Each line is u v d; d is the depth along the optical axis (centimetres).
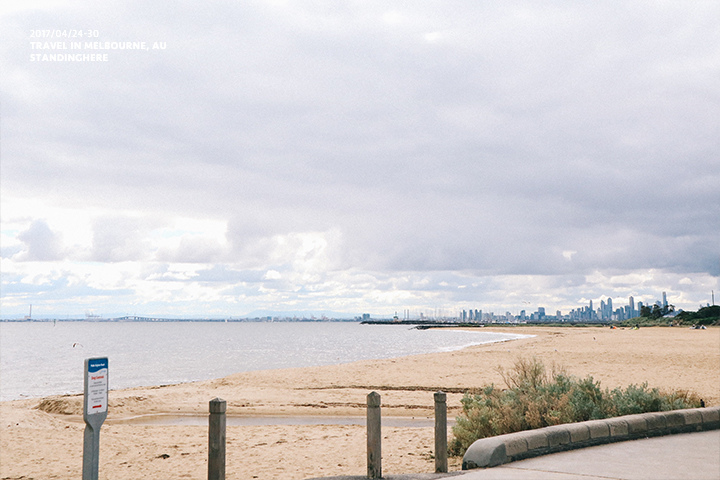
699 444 817
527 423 955
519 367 1523
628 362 3216
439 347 7788
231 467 1009
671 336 7275
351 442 1211
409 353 6650
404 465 938
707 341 5728
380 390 2369
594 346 4944
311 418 1692
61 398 2333
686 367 2902
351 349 8075
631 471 654
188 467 1027
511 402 1016
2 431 1381
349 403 1978
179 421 1672
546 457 732
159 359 6200
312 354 6956
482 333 15525
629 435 852
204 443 1267
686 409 961
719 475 636
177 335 16988
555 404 986
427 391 2288
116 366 5178
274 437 1320
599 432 817
